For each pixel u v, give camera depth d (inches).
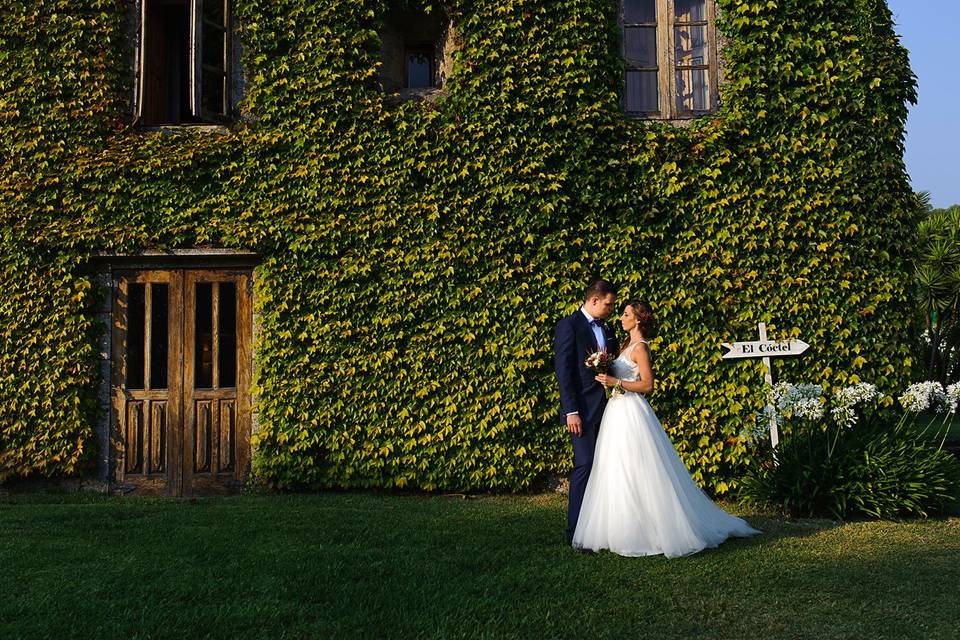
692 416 322.3
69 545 217.6
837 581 184.2
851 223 324.5
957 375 577.0
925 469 276.5
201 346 344.5
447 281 328.8
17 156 340.8
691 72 358.9
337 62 338.0
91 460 338.6
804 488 275.9
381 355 327.9
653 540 206.7
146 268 346.3
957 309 552.1
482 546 218.1
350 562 199.2
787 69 328.8
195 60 335.3
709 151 329.1
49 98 344.8
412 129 334.3
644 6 362.3
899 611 162.4
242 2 343.3
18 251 336.8
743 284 325.7
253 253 335.3
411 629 149.9
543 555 207.3
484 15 336.2
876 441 286.4
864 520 269.0
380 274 331.0
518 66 334.0
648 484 210.2
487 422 323.0
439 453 325.4
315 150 335.0
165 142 340.8
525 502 306.2
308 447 325.7
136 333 346.6
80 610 162.2
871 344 322.3
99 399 341.4
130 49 354.9
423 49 394.6
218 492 338.3
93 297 342.0
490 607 162.4
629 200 328.2
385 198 331.9
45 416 334.6
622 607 163.2
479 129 331.6
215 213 335.0
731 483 315.9
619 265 327.3
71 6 348.5
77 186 339.9
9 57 344.5
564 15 337.1
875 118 325.4
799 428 307.3
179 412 342.3
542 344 326.0
